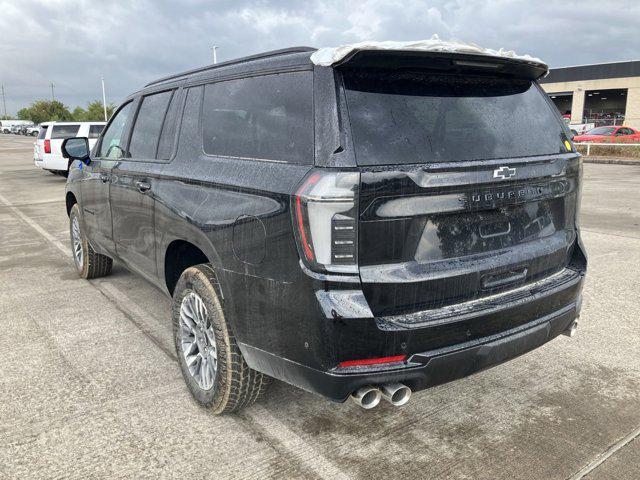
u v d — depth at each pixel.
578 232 3.22
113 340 4.26
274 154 2.63
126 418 3.13
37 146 18.08
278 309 2.47
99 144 4.93
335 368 2.28
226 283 2.79
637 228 8.41
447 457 2.77
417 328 2.31
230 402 3.00
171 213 3.31
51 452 2.81
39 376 3.64
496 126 2.75
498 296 2.67
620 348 4.04
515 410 3.21
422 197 2.35
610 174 17.33
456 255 2.51
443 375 2.43
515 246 2.76
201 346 3.17
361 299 2.25
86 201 5.15
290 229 2.36
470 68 2.66
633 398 3.32
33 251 7.50
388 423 3.09
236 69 3.09
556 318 2.86
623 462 2.70
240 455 2.79
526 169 2.70
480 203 2.52
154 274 3.84
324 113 2.38
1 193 14.33
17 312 4.91
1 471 2.66
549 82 52.03
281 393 3.43
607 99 58.34
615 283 5.55
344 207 2.20
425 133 2.48
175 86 3.72
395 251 2.32
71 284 5.81
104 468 2.68
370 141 2.33
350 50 2.29
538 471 2.64
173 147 3.52
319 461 2.74
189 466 2.70
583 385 3.49
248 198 2.63
